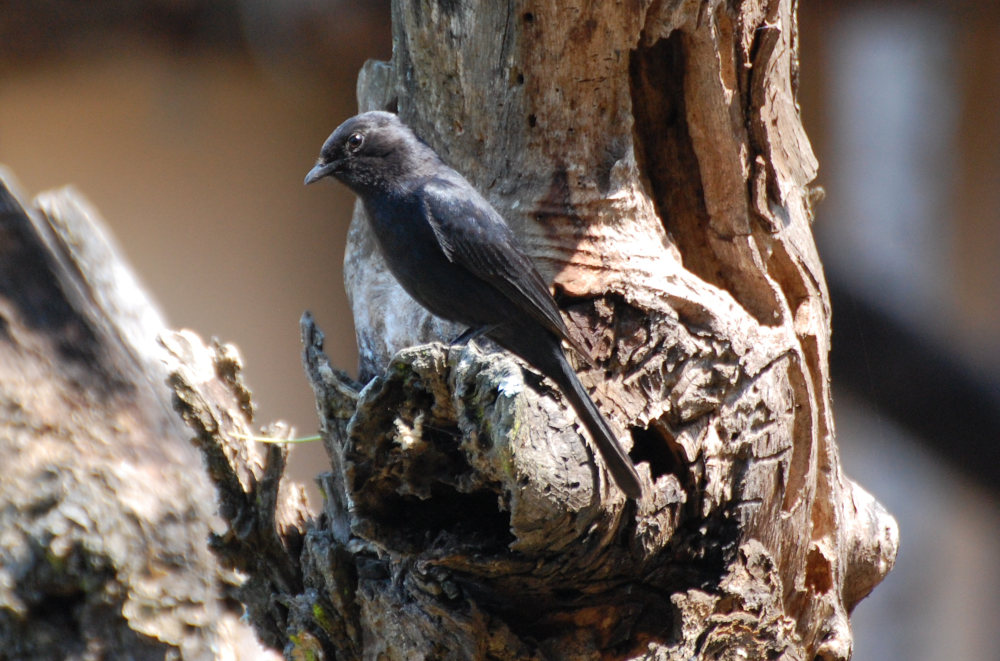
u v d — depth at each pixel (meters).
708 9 7.33
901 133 18.38
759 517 7.45
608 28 7.39
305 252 18.72
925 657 19.59
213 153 17.08
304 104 16.55
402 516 6.83
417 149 8.33
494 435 5.98
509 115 7.86
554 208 7.73
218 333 18.06
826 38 17.70
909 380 15.09
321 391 7.39
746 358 7.30
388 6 14.39
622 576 7.14
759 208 7.94
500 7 7.53
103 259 8.34
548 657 7.09
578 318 7.38
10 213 8.02
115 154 16.58
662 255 7.65
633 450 7.48
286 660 7.38
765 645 7.11
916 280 18.17
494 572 6.65
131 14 14.78
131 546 7.55
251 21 14.82
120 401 7.99
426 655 6.93
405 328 8.66
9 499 7.46
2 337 7.79
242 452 7.57
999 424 14.62
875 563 9.18
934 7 17.03
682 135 7.93
